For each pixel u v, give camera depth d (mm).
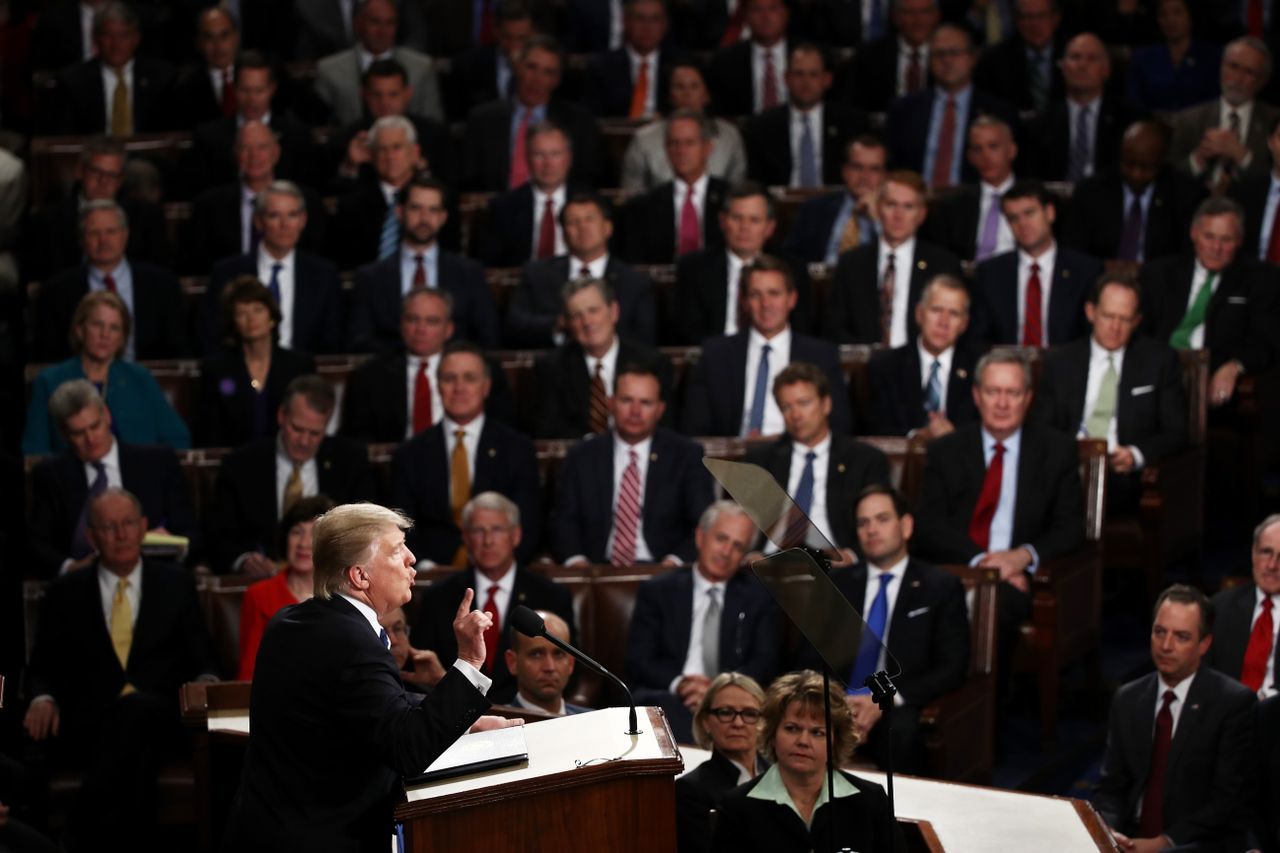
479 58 39219
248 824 12625
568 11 42062
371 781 12711
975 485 25156
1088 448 25297
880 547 22141
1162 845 18844
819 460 25422
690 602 22703
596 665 13391
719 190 33625
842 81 39062
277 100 37906
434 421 28266
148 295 30562
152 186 33562
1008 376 24953
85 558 24938
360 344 30547
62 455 25453
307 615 12820
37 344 30328
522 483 26328
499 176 36094
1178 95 36781
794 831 15547
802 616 12992
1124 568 26984
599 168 36438
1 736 23047
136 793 20875
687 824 17281
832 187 34594
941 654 21719
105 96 37969
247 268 30734
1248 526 28312
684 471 25969
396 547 13016
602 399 28141
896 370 28203
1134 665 25844
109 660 22359
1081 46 34438
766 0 38375
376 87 35594
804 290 30891
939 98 35781
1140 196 31719
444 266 30922
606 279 29828
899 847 15672
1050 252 29734
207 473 26438
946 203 32844
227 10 40344
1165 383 26938
